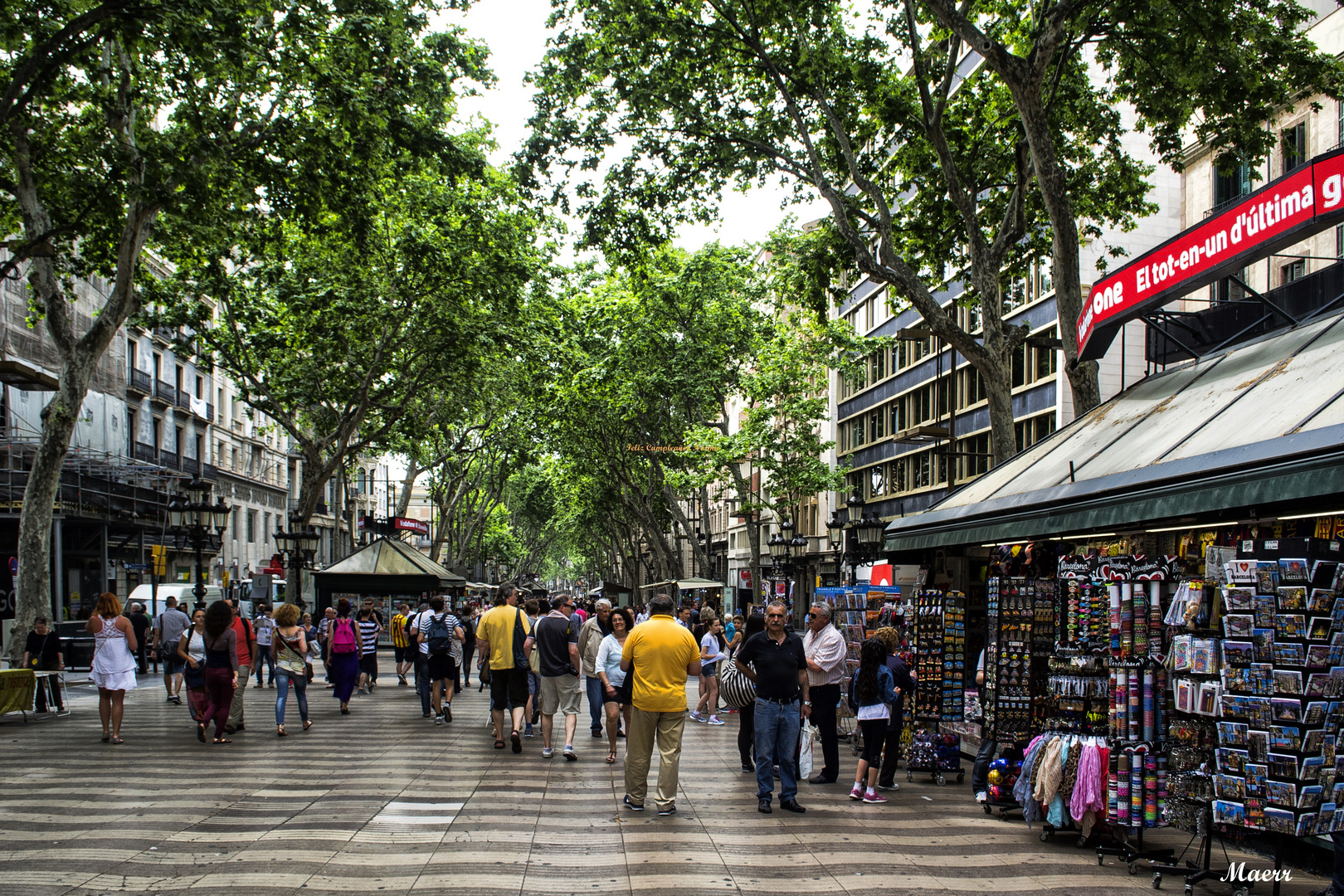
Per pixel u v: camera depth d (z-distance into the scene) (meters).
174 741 12.89
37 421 31.47
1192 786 6.73
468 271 26.23
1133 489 7.75
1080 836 7.78
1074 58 17.06
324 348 27.22
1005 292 20.92
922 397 37.00
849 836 7.64
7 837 7.09
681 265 36.25
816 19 16.91
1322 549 6.10
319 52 16.44
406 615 23.16
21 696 14.64
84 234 17.64
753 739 10.55
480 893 5.80
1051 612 9.25
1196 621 6.80
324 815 8.01
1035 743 7.87
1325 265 18.94
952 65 15.52
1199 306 21.89
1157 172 25.86
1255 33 14.87
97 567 34.59
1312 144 19.91
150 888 5.79
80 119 18.28
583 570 152.50
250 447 53.03
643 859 6.71
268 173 17.39
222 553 48.06
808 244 21.16
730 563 62.53
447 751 12.09
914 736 10.76
